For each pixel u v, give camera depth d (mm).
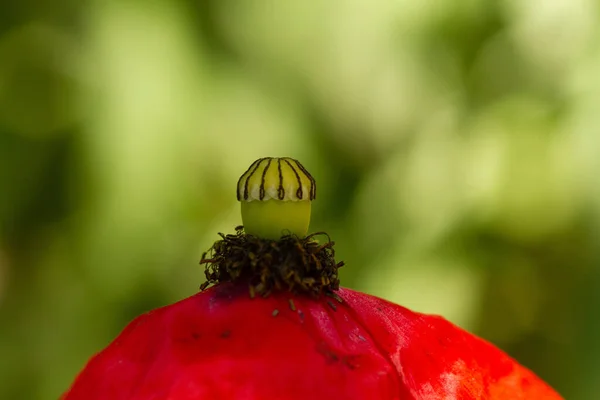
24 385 365
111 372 187
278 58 363
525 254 364
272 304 186
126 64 333
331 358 181
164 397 179
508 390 196
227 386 178
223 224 355
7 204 357
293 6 360
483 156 361
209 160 345
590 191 348
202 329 185
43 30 352
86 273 355
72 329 363
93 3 339
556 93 358
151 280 355
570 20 357
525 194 355
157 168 333
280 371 179
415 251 360
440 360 191
